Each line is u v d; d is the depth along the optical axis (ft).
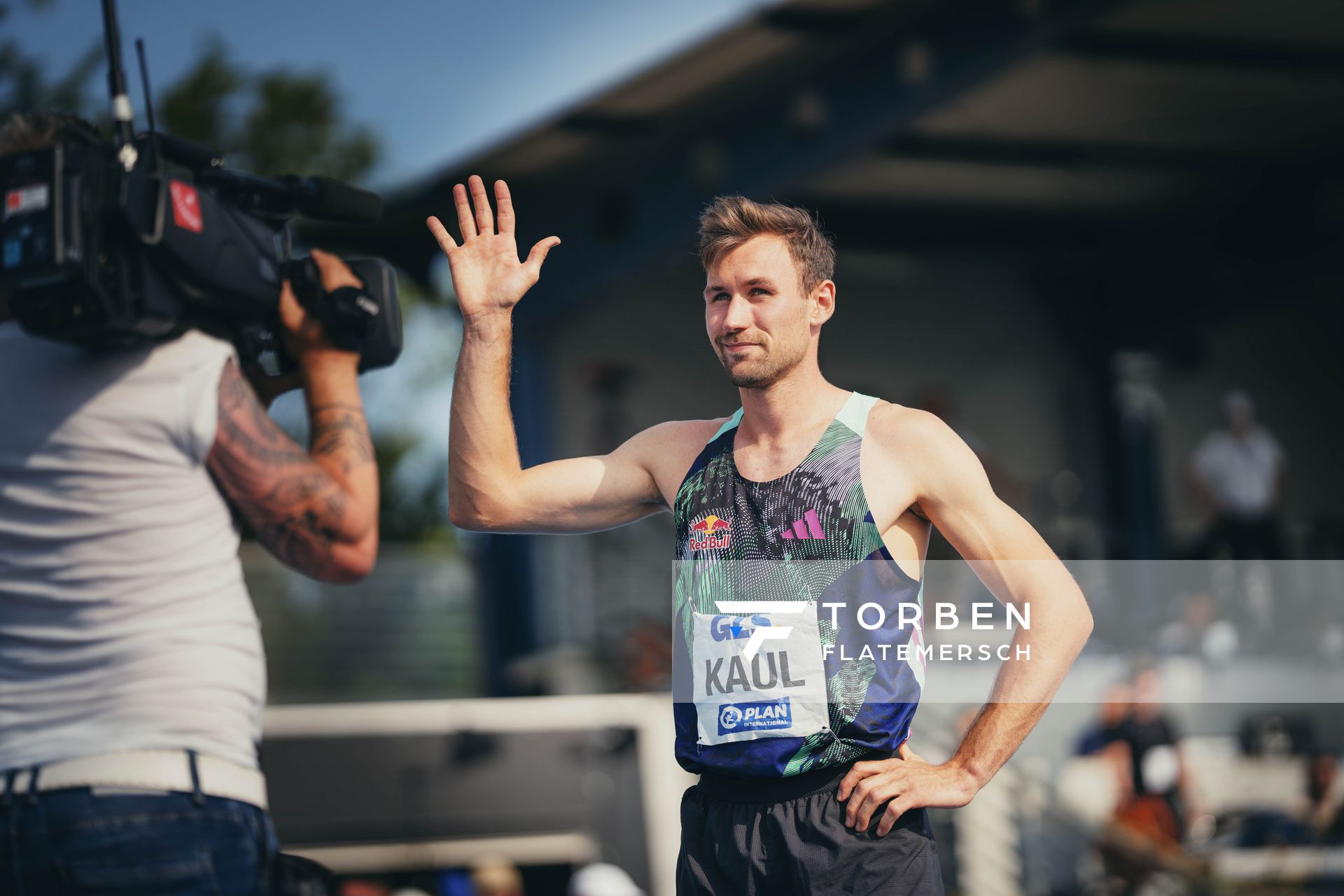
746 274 16.47
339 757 58.80
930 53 61.16
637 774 60.54
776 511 16.33
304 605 71.10
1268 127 78.38
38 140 13.85
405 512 119.55
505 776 59.77
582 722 60.75
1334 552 80.02
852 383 89.86
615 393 83.51
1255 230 89.10
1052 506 90.58
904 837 15.85
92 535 13.79
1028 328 94.79
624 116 72.18
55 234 12.96
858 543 16.07
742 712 15.90
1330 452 98.94
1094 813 62.75
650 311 85.87
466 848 58.95
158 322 13.80
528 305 80.48
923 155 78.95
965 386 92.53
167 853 13.32
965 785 15.87
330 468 15.43
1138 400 95.04
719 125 69.92
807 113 65.16
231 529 14.71
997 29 58.80
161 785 13.42
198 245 13.87
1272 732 70.95
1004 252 92.17
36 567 13.76
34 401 13.99
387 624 72.33
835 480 16.28
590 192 75.87
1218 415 96.68
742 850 15.87
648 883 59.62
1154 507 93.09
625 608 77.82
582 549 77.87
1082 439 94.07
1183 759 66.69
